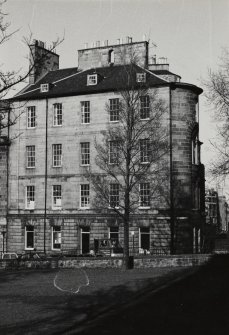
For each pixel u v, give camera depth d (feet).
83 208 174.09
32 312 57.88
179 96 166.30
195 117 170.71
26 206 184.44
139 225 163.73
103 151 157.58
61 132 180.75
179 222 160.76
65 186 177.99
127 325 48.80
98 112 174.91
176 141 164.35
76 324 50.16
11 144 188.55
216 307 57.98
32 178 183.93
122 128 167.12
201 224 172.55
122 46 185.16
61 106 182.50
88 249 173.17
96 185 157.69
